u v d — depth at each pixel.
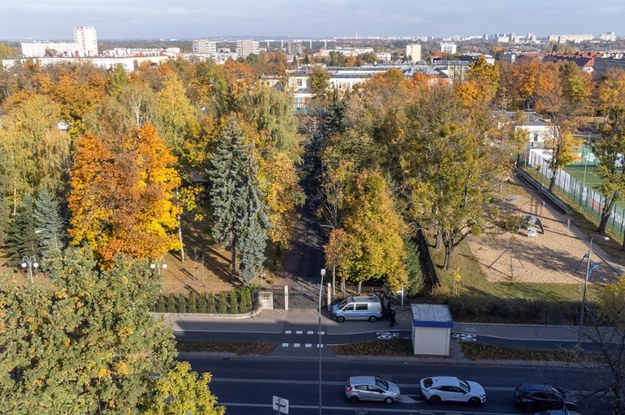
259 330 41.84
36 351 21.95
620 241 58.88
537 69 135.12
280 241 53.25
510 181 80.75
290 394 33.97
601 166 57.53
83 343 22.23
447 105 57.22
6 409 20.16
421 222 48.53
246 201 47.44
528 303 42.38
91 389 23.03
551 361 37.25
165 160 47.06
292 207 53.28
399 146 56.78
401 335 40.81
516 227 51.25
